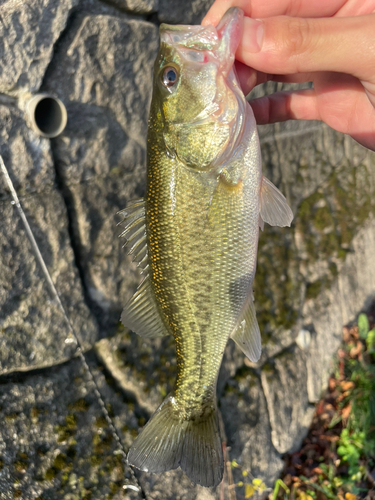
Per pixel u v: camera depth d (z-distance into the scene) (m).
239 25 0.22
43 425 0.30
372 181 0.64
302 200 0.54
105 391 0.34
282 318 0.48
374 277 0.63
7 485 0.28
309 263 0.53
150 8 0.34
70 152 0.32
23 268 0.30
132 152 0.35
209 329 0.24
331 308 0.55
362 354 0.56
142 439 0.24
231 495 0.39
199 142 0.22
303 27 0.22
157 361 0.37
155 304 0.25
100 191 0.34
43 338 0.31
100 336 0.34
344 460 0.47
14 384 0.30
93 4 0.31
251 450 0.42
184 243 0.23
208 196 0.23
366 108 0.32
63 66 0.30
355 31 0.21
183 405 0.25
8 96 0.28
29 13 0.28
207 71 0.22
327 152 0.56
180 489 0.36
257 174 0.23
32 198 0.30
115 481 0.33
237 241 0.23
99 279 0.34
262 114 0.36
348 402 0.51
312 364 0.51
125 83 0.34
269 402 0.45
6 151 0.28
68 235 0.32
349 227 0.59
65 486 0.31
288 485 0.45
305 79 0.33
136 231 0.24
